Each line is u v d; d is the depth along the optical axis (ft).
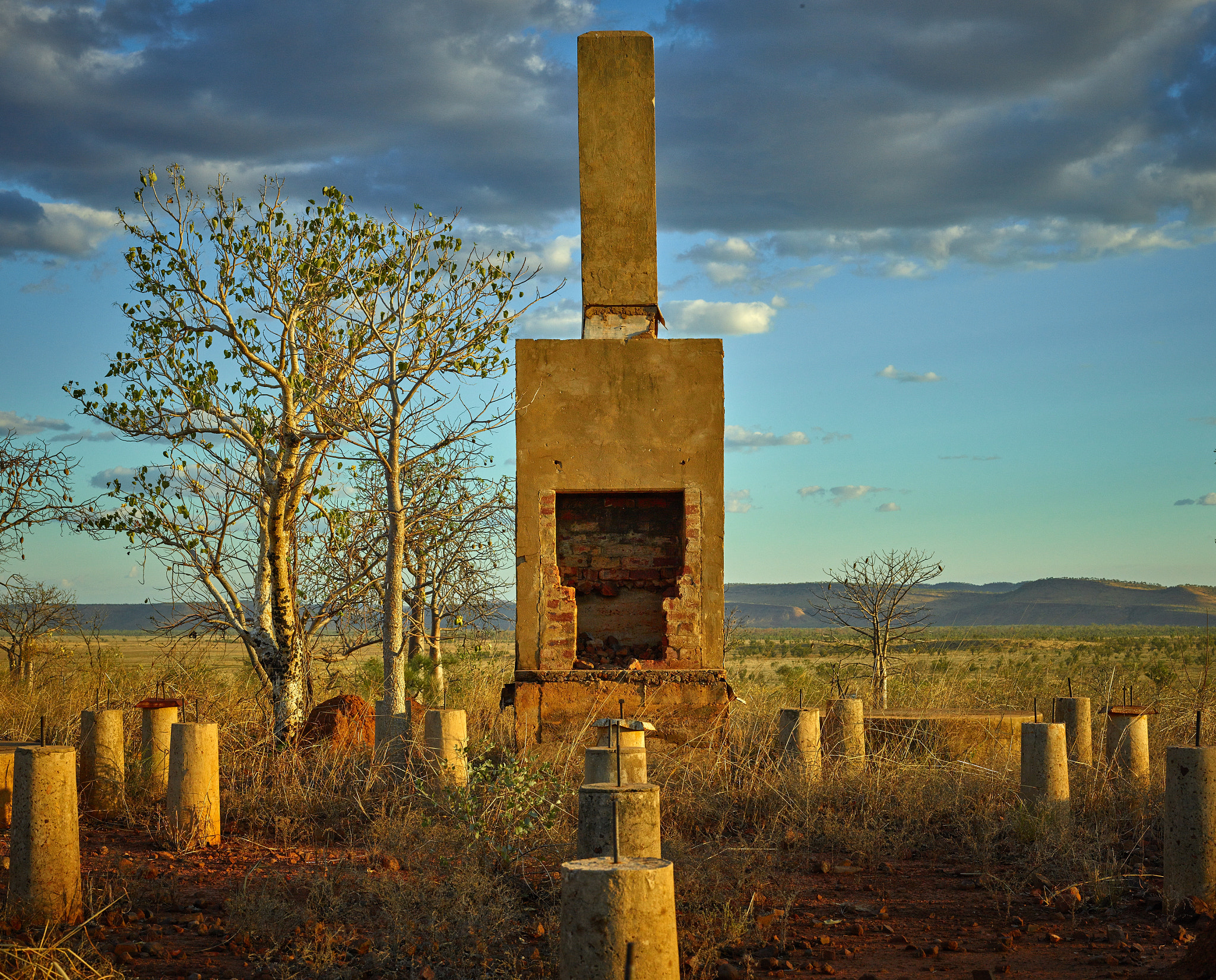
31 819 20.27
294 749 36.14
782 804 31.63
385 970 18.24
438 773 31.83
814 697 63.41
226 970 18.34
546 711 35.88
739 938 20.22
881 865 27.17
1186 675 66.03
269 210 44.50
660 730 35.78
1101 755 34.88
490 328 45.42
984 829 29.53
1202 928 20.58
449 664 63.16
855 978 18.30
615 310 39.93
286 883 23.26
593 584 37.93
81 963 17.81
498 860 25.25
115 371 44.16
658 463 37.47
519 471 37.40
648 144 40.65
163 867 25.81
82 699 51.70
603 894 14.34
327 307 45.01
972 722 39.52
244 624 47.39
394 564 43.50
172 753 28.76
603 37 40.98
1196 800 22.31
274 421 44.88
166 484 46.19
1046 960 19.21
